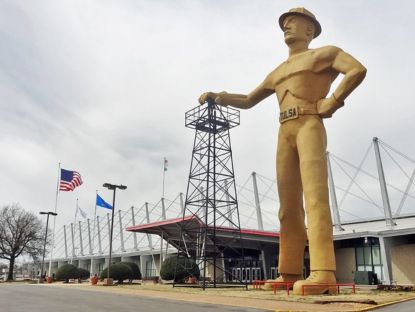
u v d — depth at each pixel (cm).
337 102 2962
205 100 3872
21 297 2612
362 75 2872
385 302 2258
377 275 5472
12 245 8056
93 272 10988
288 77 3216
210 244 5422
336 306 2023
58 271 6538
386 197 5688
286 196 3269
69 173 5838
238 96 3794
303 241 3300
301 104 3117
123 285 4512
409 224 5844
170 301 2331
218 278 5694
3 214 8156
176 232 5391
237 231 4872
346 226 6619
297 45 3297
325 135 3133
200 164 4069
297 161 3259
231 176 4134
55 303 2189
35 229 8319
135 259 9738
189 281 4675
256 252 6475
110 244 4653
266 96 3588
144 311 1795
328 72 3130
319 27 3375
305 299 2375
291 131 3156
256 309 1897
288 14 3325
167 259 5038
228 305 2094
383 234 5175
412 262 5288
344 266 5966
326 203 2938
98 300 2394
